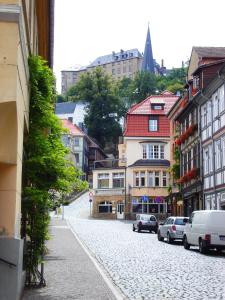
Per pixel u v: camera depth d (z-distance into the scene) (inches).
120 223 2421.3
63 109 5201.8
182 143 2000.5
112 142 5032.0
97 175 3257.9
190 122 1849.2
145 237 1464.1
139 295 458.0
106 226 2068.2
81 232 1587.1
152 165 2962.6
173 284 530.3
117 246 1079.6
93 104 4987.7
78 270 634.2
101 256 844.6
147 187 2965.1
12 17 343.3
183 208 1953.7
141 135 3014.3
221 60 1617.9
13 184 386.6
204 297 450.0
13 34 345.1
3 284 353.1
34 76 502.9
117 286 513.0
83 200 3656.5
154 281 553.0
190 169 1846.7
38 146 504.1
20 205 443.2
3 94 340.8
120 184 3149.6
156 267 694.5
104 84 5054.1
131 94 5334.6
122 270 652.7
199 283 539.2
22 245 390.6
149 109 3056.1
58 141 542.6
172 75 5339.6
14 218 385.1
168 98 3125.0
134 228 1809.8
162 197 2942.9
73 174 526.6
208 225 952.9
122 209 3105.3
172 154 2362.2
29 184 505.0
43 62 522.6
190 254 940.6
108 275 600.4
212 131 1535.4
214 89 1499.8
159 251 985.5
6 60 343.0
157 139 3006.9
